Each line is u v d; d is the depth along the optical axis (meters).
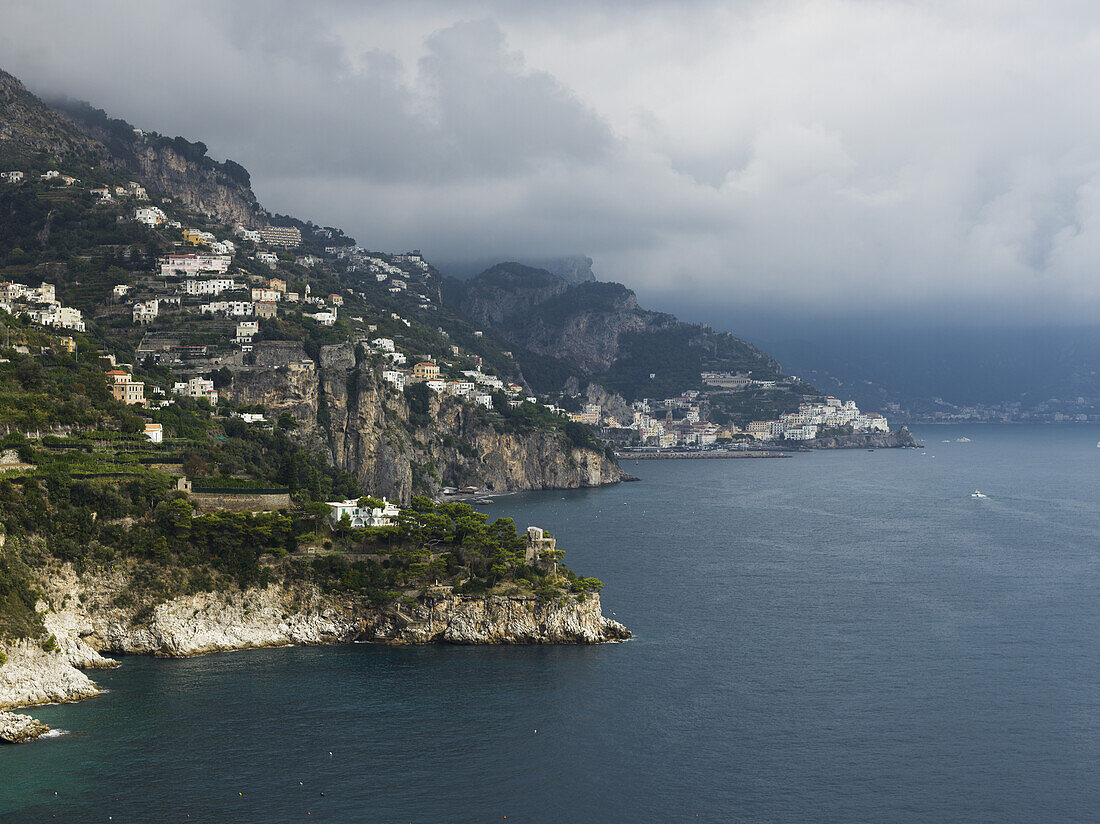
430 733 188.62
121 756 174.12
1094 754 188.75
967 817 165.38
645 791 171.25
